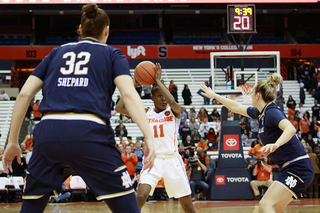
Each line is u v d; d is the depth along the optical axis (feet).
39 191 5.67
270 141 9.73
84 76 5.88
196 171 29.68
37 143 5.73
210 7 67.92
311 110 55.06
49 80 5.98
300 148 9.45
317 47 67.05
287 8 65.92
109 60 6.06
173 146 12.03
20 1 54.90
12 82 59.72
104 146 5.68
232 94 27.84
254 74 28.94
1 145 46.52
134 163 30.40
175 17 81.25
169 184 11.82
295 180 9.20
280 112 9.43
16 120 5.92
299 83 61.16
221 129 28.58
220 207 23.20
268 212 8.99
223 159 28.32
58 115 5.70
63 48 6.30
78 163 5.58
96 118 5.72
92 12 6.40
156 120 12.10
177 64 65.77
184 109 46.88
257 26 81.51
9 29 77.92
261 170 28.58
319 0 56.44
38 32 76.79
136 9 67.82
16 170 30.71
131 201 5.74
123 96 5.84
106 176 5.61
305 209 21.90
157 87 12.37
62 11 69.21
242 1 56.18
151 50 65.36
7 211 21.56
